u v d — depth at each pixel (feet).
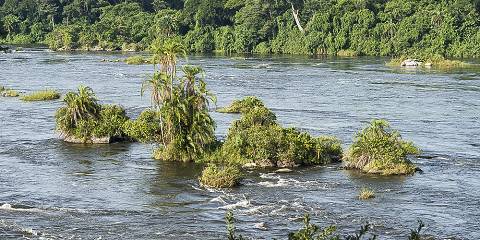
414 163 222.48
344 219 164.35
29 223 161.79
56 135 271.08
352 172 212.84
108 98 382.22
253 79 492.95
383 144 215.51
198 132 228.63
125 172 213.66
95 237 152.05
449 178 203.31
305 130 279.49
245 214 168.96
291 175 209.26
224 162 224.53
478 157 230.68
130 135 249.14
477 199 181.16
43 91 392.27
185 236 152.87
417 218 165.17
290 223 161.48
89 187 195.52
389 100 375.45
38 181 201.87
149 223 162.40
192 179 204.64
